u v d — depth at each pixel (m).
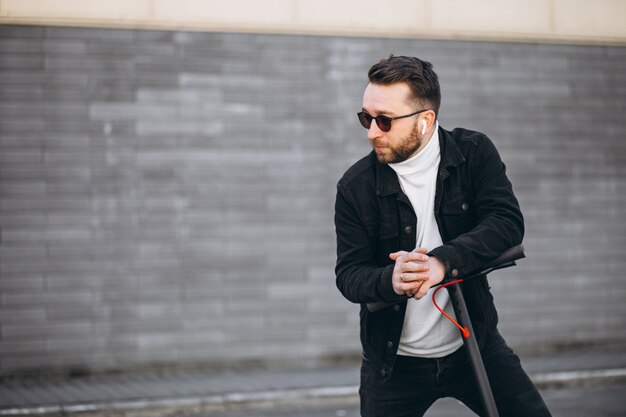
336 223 3.12
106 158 9.02
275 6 9.34
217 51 9.23
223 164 9.25
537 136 10.03
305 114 9.41
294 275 9.39
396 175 3.02
